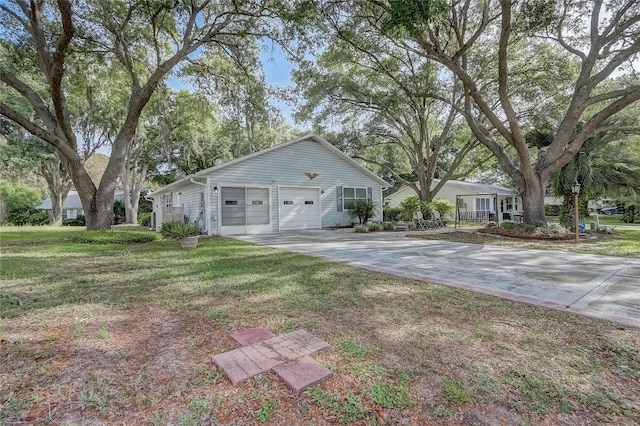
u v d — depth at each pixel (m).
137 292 4.16
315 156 14.88
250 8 10.38
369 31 10.92
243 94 13.56
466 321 3.14
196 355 2.46
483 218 22.47
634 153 11.83
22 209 24.33
